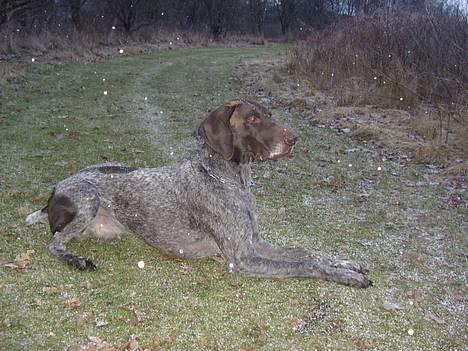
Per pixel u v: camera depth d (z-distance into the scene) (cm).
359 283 151
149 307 140
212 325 133
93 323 132
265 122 153
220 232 156
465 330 133
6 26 678
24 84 459
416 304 143
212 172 158
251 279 156
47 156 265
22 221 189
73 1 839
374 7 632
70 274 155
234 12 1362
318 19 1267
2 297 142
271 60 743
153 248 174
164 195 164
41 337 126
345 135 320
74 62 636
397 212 209
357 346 125
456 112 331
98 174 174
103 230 175
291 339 128
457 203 218
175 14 1196
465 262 169
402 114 358
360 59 457
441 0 453
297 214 205
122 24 962
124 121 350
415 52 425
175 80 542
